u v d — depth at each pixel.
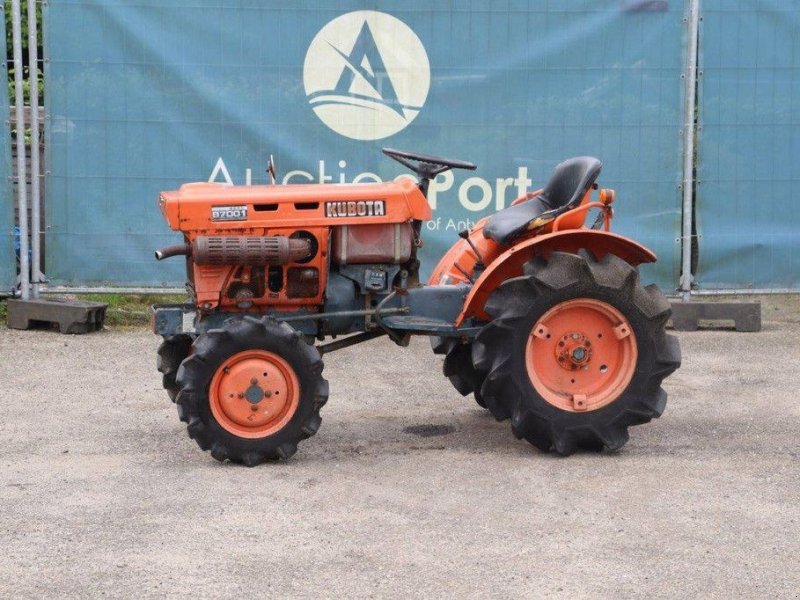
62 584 4.23
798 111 9.44
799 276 9.55
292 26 9.27
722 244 9.50
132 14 9.20
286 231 5.89
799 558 4.48
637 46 9.35
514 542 4.65
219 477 5.53
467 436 6.35
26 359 8.27
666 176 9.45
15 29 9.22
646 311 5.92
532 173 9.45
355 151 9.40
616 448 5.91
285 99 9.33
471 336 6.12
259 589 4.19
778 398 7.25
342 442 6.21
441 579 4.28
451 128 9.38
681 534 4.73
